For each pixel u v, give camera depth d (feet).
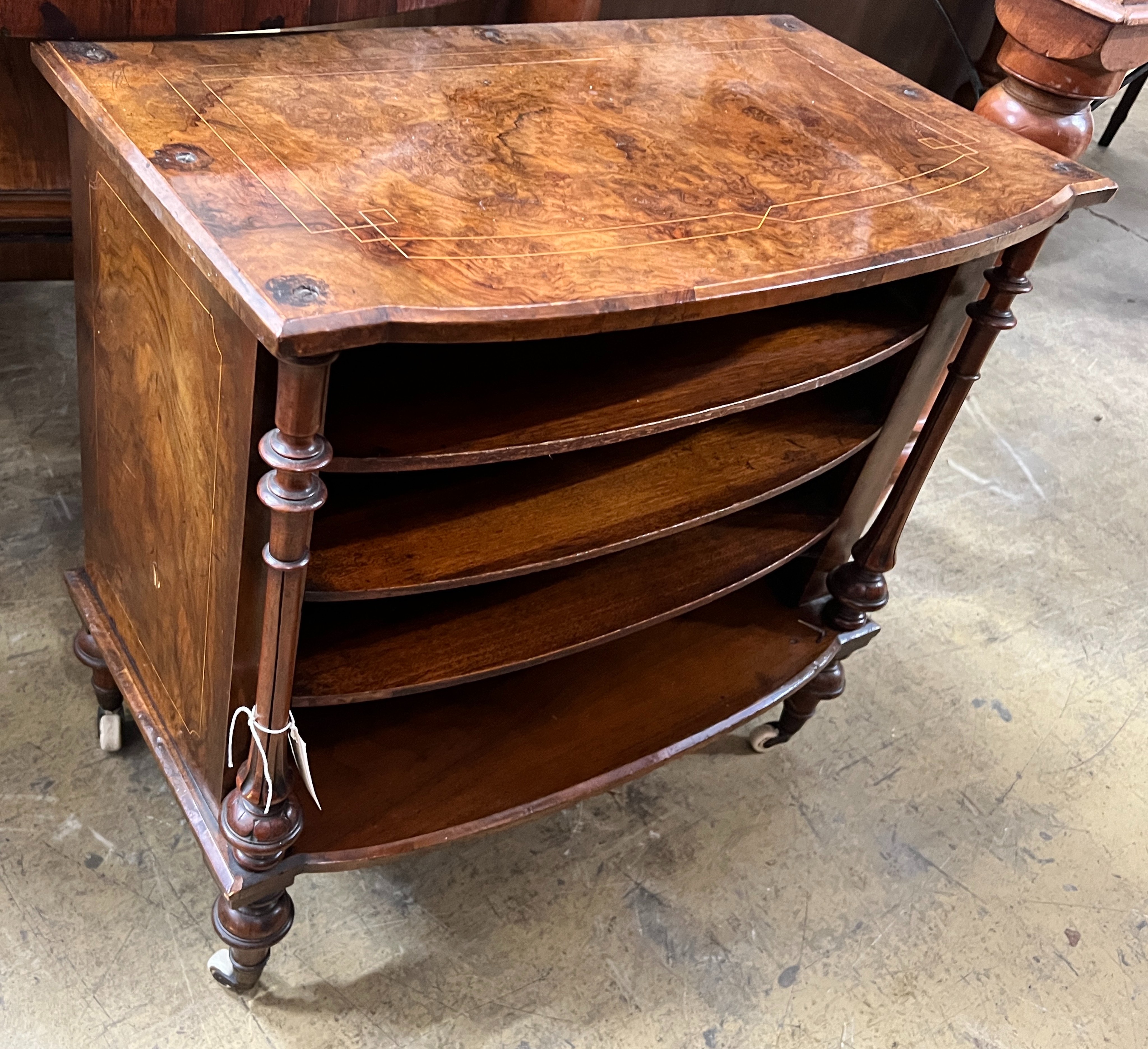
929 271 3.35
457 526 3.30
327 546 3.09
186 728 3.64
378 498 3.33
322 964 4.03
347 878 4.31
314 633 3.41
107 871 4.11
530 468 3.61
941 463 7.30
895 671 5.79
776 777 5.10
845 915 4.60
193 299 2.68
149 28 3.27
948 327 4.07
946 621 6.16
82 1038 3.66
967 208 3.59
